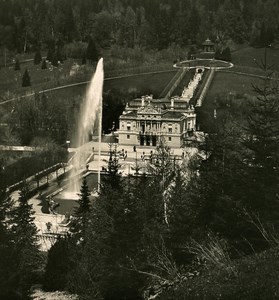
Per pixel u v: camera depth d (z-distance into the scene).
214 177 90.94
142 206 103.25
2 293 71.06
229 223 75.50
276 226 73.50
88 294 74.94
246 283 53.81
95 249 87.19
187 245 74.19
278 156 82.25
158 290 65.00
